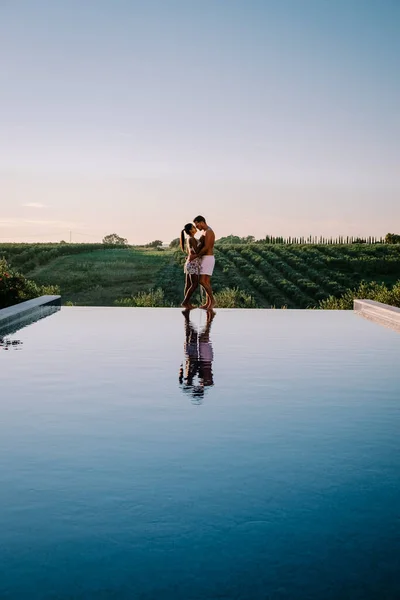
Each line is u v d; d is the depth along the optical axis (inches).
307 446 128.3
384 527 88.4
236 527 88.0
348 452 124.6
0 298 467.5
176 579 73.7
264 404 167.3
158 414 155.0
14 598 69.6
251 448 126.4
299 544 82.8
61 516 91.8
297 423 147.3
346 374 214.1
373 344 291.6
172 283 1614.2
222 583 72.8
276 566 76.9
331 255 2134.6
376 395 180.4
